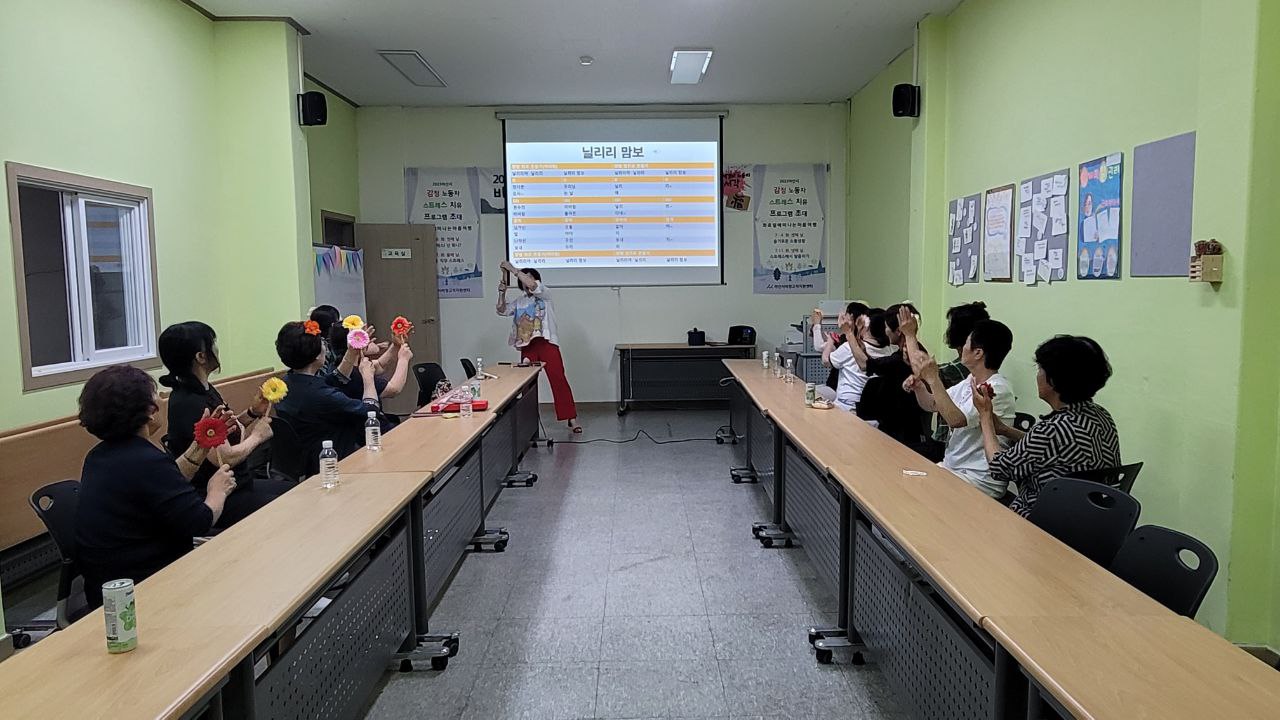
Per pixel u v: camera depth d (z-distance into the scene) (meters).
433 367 5.43
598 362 7.76
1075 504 2.06
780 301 7.74
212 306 4.85
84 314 3.81
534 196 7.55
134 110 4.08
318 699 1.87
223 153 4.96
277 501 2.33
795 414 3.74
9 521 2.93
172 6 4.43
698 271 7.68
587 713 2.32
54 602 3.23
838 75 6.51
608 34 5.29
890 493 2.32
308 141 6.34
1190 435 2.74
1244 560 2.54
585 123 7.51
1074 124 3.55
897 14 5.02
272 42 4.89
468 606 3.11
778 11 4.91
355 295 6.63
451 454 2.98
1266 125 2.39
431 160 7.48
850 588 2.63
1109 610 1.49
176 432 2.83
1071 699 1.17
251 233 5.00
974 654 1.66
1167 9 2.87
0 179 3.19
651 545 3.79
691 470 5.28
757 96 7.25
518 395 5.29
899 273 6.04
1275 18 2.35
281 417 3.53
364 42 5.39
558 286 7.65
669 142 7.56
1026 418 3.49
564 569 3.49
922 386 3.39
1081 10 3.47
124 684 1.26
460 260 7.56
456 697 2.42
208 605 1.56
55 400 3.50
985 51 4.51
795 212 7.66
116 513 2.08
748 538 3.88
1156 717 1.12
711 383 7.55
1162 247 2.90
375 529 2.09
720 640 2.78
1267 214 2.42
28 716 1.16
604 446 6.09
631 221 7.62
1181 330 2.79
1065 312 3.64
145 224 4.17
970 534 1.93
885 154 6.36
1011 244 4.20
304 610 1.86
